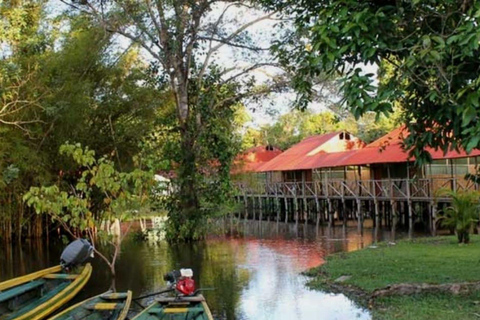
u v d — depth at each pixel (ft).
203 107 48.75
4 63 38.83
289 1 20.03
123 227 67.77
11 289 20.88
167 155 47.85
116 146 50.24
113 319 17.85
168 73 47.91
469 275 24.95
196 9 44.93
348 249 43.55
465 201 39.81
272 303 23.49
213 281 29.43
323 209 81.00
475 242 39.63
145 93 50.21
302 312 21.62
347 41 14.65
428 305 19.99
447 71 13.91
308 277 29.81
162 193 47.75
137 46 50.37
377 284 24.56
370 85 14.06
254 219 90.02
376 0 15.15
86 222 26.94
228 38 47.73
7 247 51.49
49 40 45.24
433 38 13.19
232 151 50.01
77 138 46.83
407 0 14.66
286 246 47.11
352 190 72.08
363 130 110.32
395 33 14.78
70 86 42.98
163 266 35.40
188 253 42.37
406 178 64.28
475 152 51.80
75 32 47.73
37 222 55.36
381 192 67.62
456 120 14.85
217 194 49.44
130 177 27.35
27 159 43.55
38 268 38.11
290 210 88.22
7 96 38.50
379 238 53.11
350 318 20.07
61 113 42.27
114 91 49.65
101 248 45.80
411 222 61.98
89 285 28.63
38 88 41.39
